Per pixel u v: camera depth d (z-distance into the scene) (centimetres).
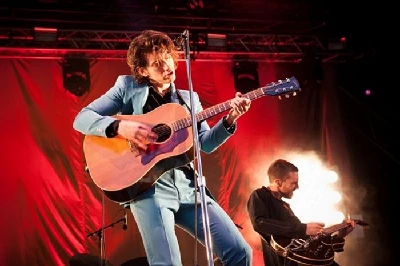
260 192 601
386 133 1034
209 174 911
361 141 1032
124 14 890
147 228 317
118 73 897
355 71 1044
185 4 913
